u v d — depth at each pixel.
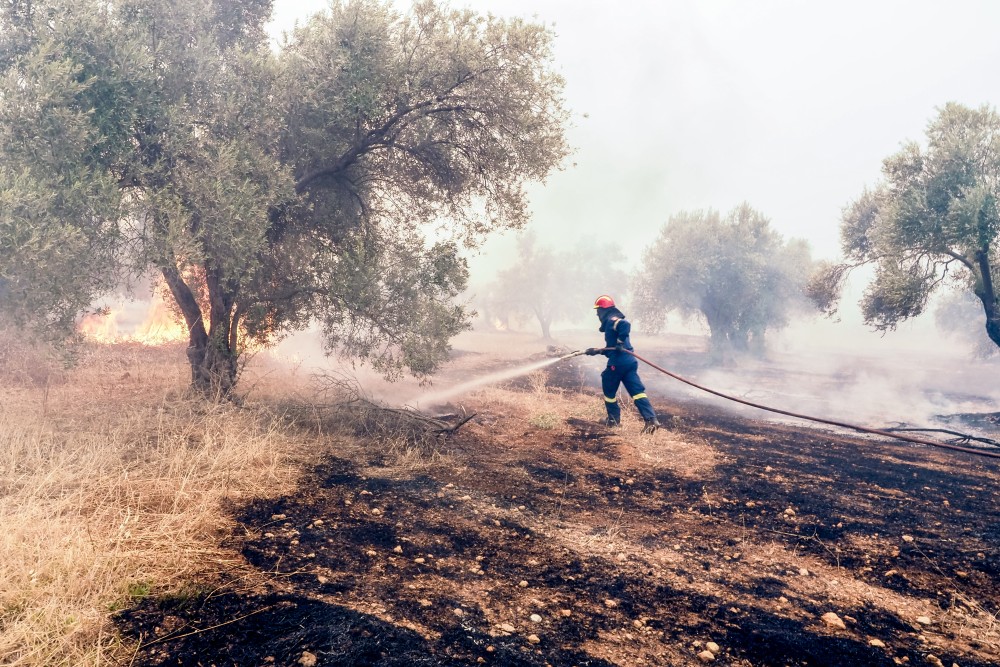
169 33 6.31
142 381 8.23
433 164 8.24
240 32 8.23
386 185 8.84
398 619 2.82
